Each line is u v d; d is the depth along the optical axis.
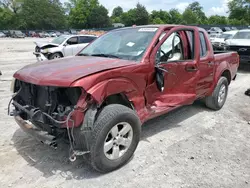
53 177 3.11
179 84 4.27
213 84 5.29
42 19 87.94
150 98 3.78
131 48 3.91
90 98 2.87
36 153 3.63
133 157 3.59
